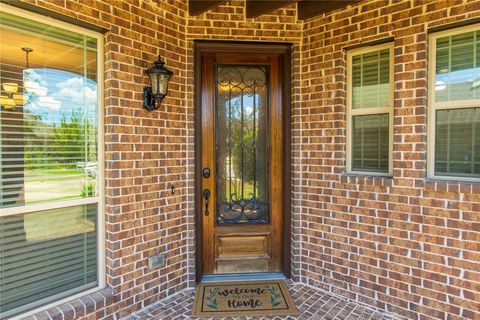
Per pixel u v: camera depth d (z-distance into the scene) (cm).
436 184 229
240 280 311
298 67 300
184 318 247
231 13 292
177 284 288
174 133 283
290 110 309
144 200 260
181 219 292
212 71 308
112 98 236
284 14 297
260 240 321
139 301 258
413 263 242
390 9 250
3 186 196
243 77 315
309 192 299
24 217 206
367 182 263
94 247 241
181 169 290
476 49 225
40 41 210
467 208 219
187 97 292
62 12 208
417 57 238
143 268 260
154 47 263
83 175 234
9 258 200
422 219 237
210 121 309
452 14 222
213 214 314
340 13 276
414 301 243
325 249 290
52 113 217
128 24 244
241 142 316
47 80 214
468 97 229
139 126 254
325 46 285
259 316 251
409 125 242
